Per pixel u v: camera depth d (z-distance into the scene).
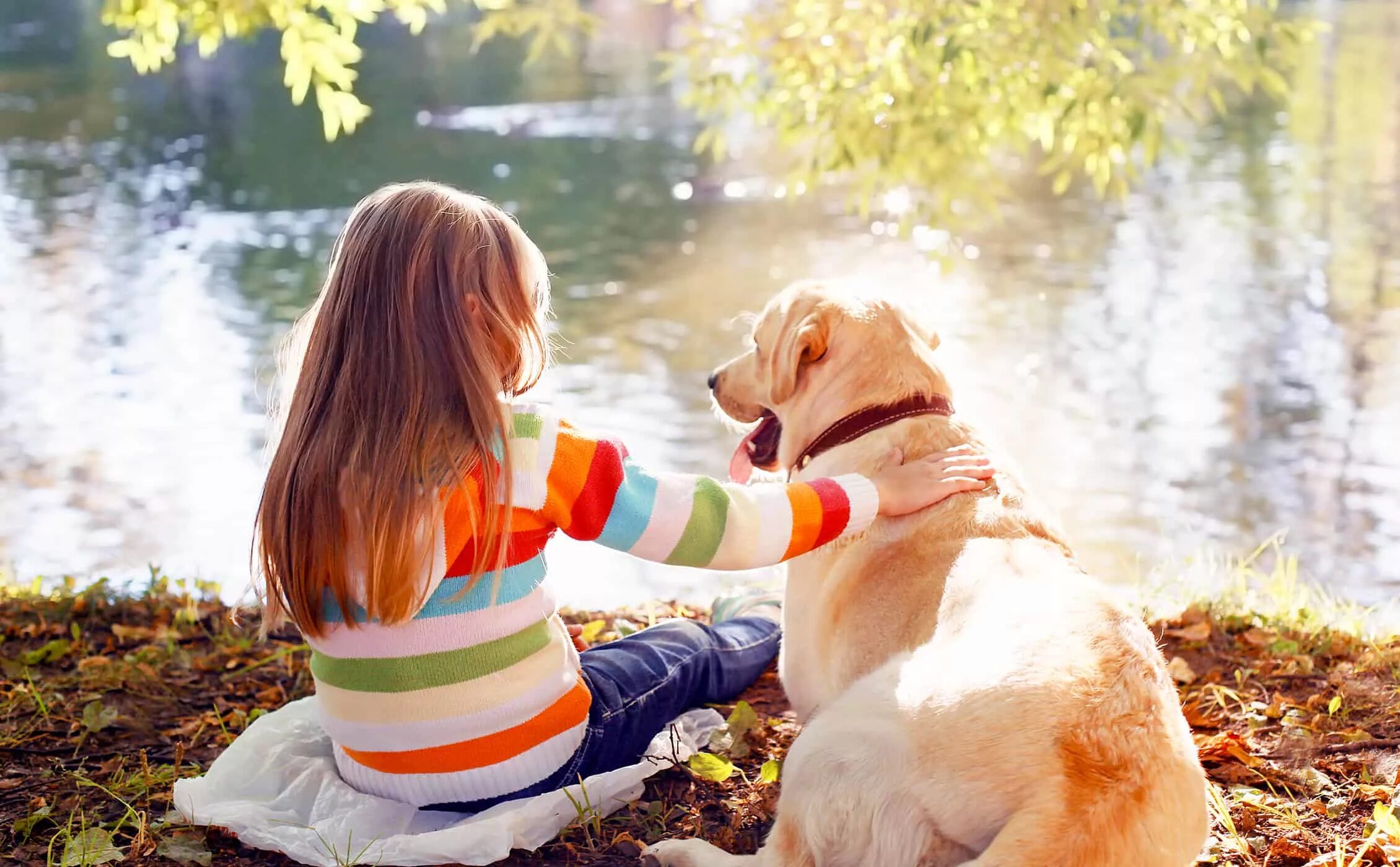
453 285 2.30
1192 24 5.49
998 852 1.91
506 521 2.25
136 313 12.64
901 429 2.88
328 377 2.32
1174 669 3.58
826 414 3.00
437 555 2.25
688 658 2.96
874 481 2.68
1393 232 15.53
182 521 7.51
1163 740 2.07
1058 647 2.18
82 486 8.11
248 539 7.21
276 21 5.24
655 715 2.80
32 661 3.71
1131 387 10.23
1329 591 6.41
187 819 2.60
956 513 2.68
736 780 2.86
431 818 2.49
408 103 31.48
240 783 2.67
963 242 15.74
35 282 13.94
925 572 2.57
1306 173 19.73
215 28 5.50
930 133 5.79
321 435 2.27
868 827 2.09
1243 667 3.63
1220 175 19.86
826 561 2.80
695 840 2.41
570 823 2.58
